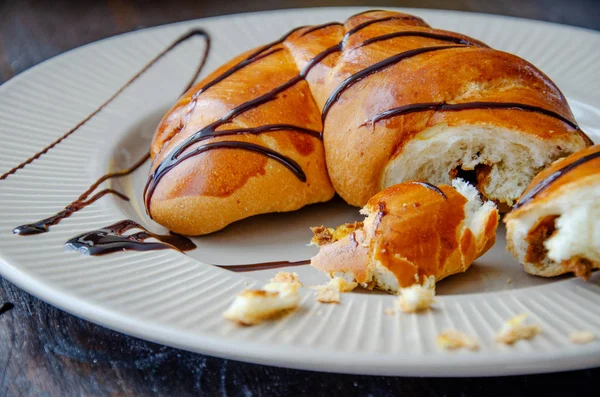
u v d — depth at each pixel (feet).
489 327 0.86
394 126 1.07
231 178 1.09
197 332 0.85
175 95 1.41
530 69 1.10
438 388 0.85
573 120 1.08
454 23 1.51
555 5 1.78
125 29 1.74
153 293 0.92
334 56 1.16
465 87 1.07
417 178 1.10
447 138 1.06
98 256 0.99
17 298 0.98
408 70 1.08
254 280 0.96
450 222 0.98
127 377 0.87
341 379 0.86
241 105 1.12
